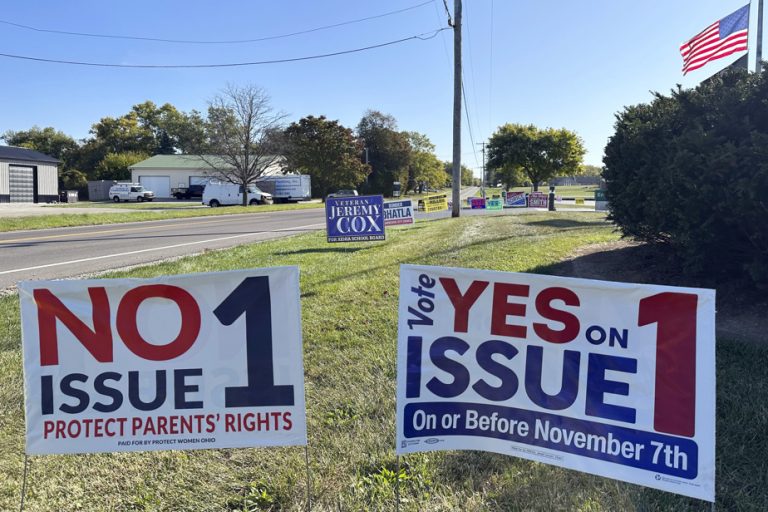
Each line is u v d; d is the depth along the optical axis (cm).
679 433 247
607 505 269
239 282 272
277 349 273
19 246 1485
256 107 4616
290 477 301
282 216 2983
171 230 2016
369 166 6881
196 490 295
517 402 270
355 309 618
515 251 940
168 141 9556
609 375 258
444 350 275
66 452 276
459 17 2075
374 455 319
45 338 274
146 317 274
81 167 8638
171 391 275
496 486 288
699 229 538
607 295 258
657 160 614
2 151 4831
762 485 279
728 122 525
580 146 5484
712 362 243
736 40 1273
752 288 589
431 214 2742
